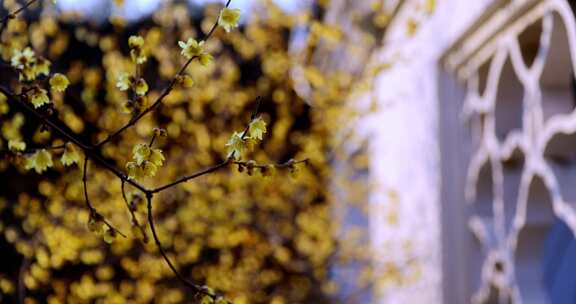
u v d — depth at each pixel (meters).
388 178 3.54
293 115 3.56
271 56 2.92
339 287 3.57
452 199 2.49
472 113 2.38
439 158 2.52
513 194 2.15
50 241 1.83
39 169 0.87
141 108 0.83
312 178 3.14
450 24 2.37
